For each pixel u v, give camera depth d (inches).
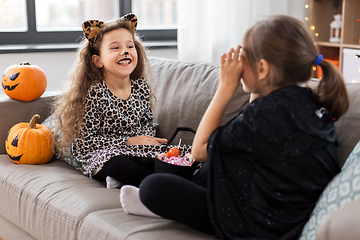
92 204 45.4
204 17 107.3
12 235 56.7
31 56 96.7
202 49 108.7
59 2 106.0
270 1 113.0
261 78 37.4
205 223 38.3
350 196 30.1
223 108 39.7
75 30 108.3
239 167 36.8
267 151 35.1
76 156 59.2
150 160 58.0
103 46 60.6
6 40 100.1
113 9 113.4
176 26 125.0
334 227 26.5
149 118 66.1
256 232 35.8
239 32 110.4
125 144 59.8
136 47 66.6
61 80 101.5
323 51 119.8
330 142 36.5
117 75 61.7
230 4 109.3
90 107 59.7
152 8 120.1
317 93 37.7
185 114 62.7
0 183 55.8
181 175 48.7
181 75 66.9
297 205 35.6
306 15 119.3
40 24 105.1
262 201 35.8
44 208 48.2
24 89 66.2
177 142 62.8
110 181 53.2
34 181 52.8
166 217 38.6
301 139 34.7
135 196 42.4
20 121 67.1
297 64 36.0
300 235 34.4
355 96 45.9
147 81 69.9
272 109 35.1
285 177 35.3
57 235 46.1
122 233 38.7
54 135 61.2
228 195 36.6
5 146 64.1
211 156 36.7
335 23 114.0
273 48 35.8
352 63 103.6
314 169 35.4
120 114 61.4
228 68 39.4
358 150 37.6
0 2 99.0
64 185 51.0
